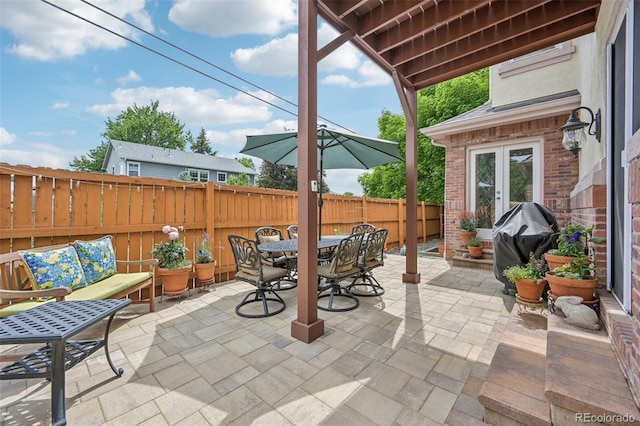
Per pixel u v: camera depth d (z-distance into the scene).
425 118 13.08
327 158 5.54
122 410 1.79
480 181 6.43
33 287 2.60
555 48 5.89
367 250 4.09
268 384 2.05
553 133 5.51
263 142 4.35
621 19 2.23
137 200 3.93
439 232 12.20
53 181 3.21
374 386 2.02
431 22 3.40
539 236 3.62
